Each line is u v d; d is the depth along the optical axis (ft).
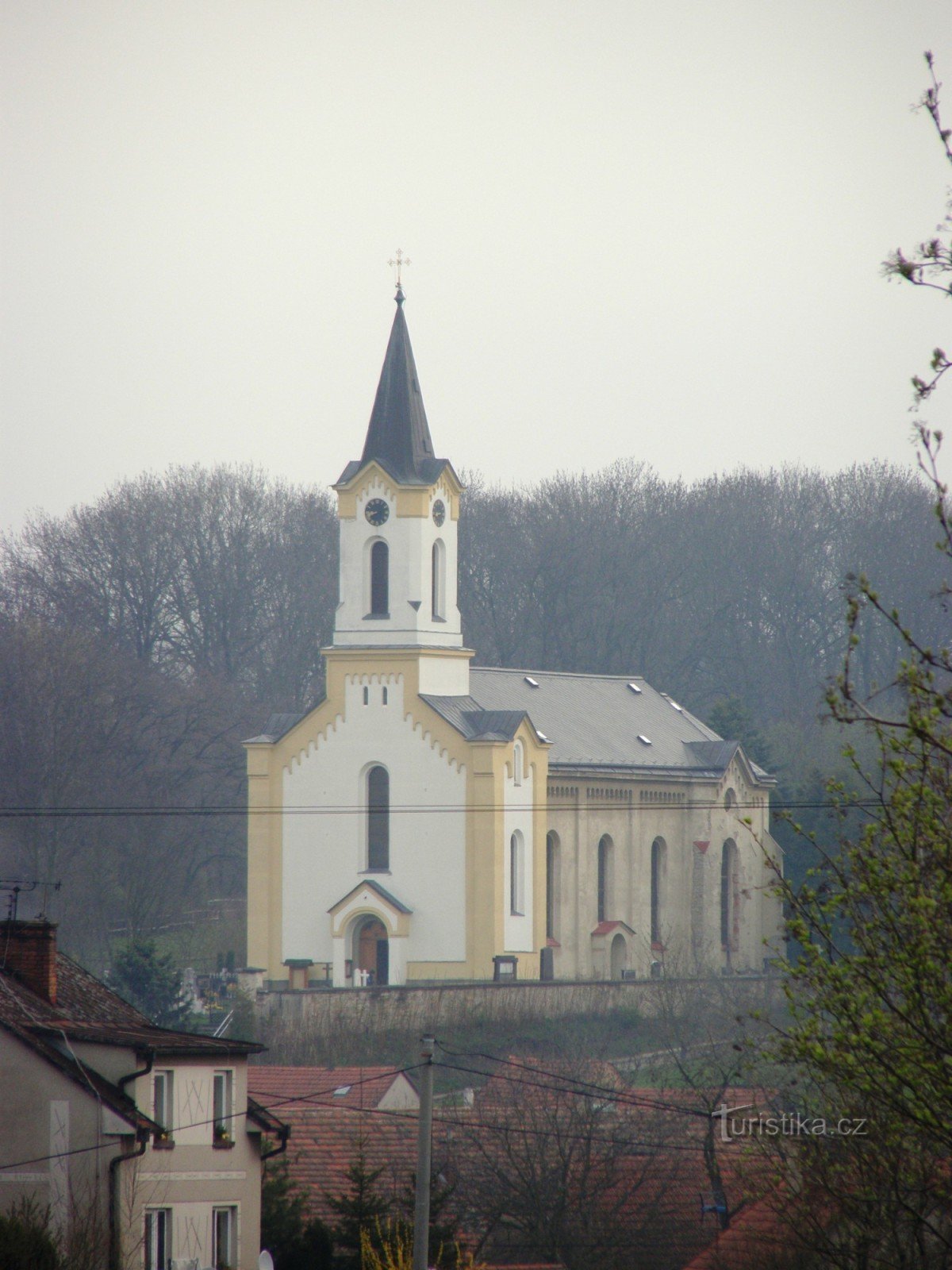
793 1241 482.69
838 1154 434.71
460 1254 590.55
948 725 347.97
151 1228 563.89
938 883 354.95
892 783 363.15
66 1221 535.19
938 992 354.54
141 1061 562.25
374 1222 593.83
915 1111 360.48
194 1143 575.38
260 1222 588.50
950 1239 418.10
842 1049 365.81
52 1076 550.77
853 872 365.20
